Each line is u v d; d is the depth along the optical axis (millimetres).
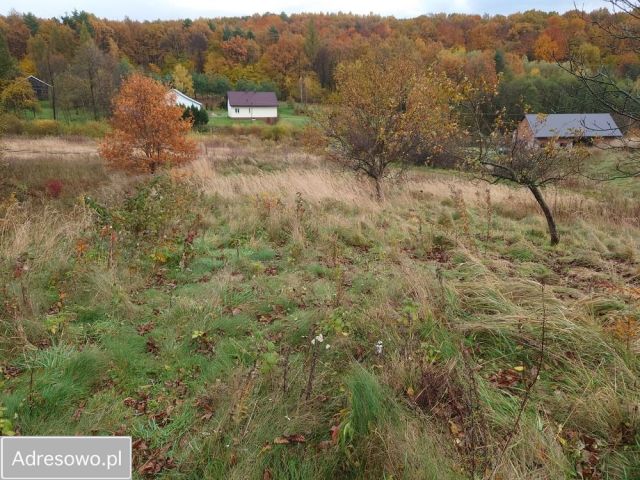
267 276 4984
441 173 17531
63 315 3666
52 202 9648
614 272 5238
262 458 2320
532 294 4172
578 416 2656
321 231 6613
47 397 2719
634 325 3436
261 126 37594
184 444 2473
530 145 7117
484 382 2939
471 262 5160
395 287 4363
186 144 14250
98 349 3238
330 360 3238
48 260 4723
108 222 5695
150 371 3141
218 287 4469
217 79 65062
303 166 17594
